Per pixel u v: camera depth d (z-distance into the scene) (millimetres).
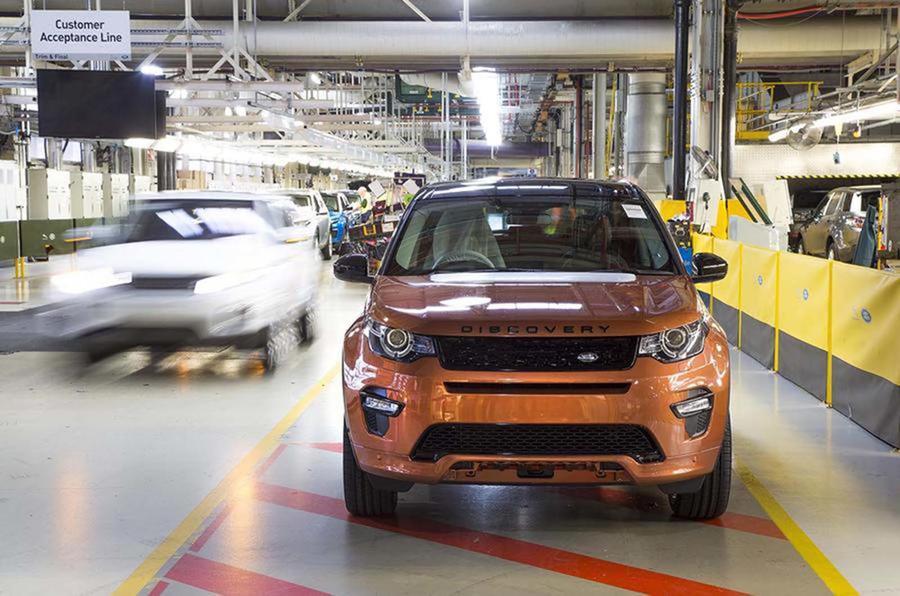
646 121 28297
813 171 24703
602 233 5969
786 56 22422
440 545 4906
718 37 18312
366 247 23406
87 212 25453
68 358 10734
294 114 22938
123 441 7051
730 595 4238
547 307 4879
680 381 4680
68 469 6312
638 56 21375
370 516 5359
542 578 4449
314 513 5422
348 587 4352
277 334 10070
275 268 9836
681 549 4828
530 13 21438
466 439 4648
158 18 21234
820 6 20312
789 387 9055
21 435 7234
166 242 9641
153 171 32750
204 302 9039
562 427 4605
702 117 18500
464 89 30344
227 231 10234
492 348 4656
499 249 5867
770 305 10039
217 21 20516
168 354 11164
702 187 17578
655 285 5316
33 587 4359
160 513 5406
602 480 4664
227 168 40750
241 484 5973
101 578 4465
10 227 20531
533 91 40188
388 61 21969
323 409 8141
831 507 5488
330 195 29516
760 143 25312
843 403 7812
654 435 4617
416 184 30094
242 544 4918
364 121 24078
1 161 21219
